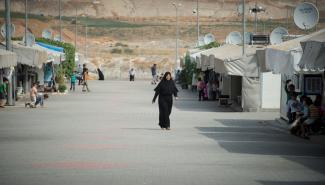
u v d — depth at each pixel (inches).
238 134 1168.8
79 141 1041.5
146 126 1311.5
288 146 991.6
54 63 2596.0
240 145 997.8
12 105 1892.2
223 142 1035.9
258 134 1171.3
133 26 7603.4
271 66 1315.2
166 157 852.6
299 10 1375.5
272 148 963.3
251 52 1836.9
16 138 1085.1
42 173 721.0
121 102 2073.1
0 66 1576.0
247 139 1085.1
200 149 941.8
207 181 671.1
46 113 1637.6
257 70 1700.3
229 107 1893.5
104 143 1013.2
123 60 5027.1
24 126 1302.9
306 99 1143.0
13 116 1546.5
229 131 1221.7
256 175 711.1
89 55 5457.7
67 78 3358.8
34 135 1133.7
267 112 1696.6
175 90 1245.7
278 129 1266.0
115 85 3297.2
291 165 788.6
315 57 933.2
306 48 959.6
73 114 1611.7
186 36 7204.7
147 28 7495.1
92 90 2815.0
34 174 714.2
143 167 764.6
